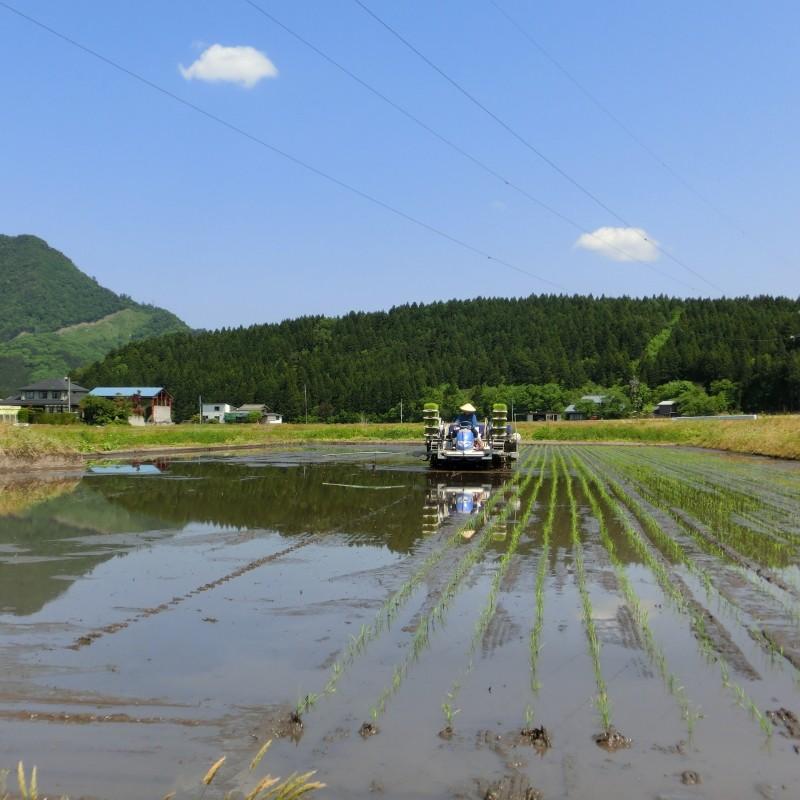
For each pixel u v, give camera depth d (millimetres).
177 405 116562
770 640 6375
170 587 8422
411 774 4094
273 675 5582
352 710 4930
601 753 4344
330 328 163875
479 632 6617
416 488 19891
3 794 3861
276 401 119188
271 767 4172
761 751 4379
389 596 7980
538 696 5172
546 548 10703
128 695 5184
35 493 18219
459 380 130500
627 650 6137
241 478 22875
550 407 114875
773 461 31281
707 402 100125
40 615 7234
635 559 9914
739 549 10508
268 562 9844
